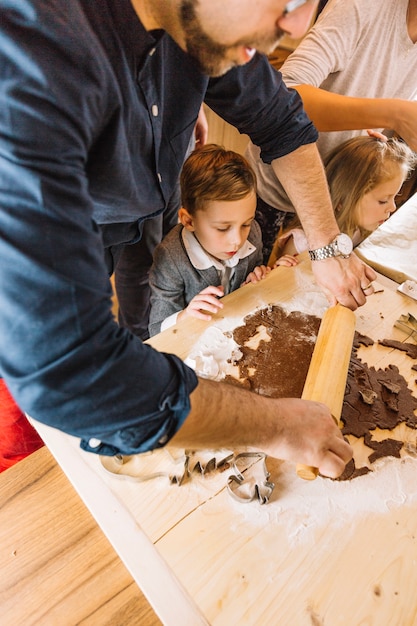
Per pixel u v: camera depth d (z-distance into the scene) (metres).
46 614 0.59
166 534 0.51
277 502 0.54
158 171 0.65
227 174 0.82
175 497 0.55
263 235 1.30
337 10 0.89
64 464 0.58
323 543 0.51
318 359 0.63
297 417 0.47
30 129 0.31
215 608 0.46
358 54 0.95
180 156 0.69
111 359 0.33
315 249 0.78
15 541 0.63
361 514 0.54
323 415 0.51
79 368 0.32
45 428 0.61
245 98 0.65
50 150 0.32
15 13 0.32
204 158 0.86
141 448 0.37
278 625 0.45
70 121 0.34
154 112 0.52
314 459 0.48
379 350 0.74
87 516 0.66
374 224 1.17
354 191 1.05
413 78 1.09
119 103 0.43
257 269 0.89
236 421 0.42
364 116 0.89
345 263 0.77
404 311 0.81
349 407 0.65
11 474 0.69
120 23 0.40
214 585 0.48
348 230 1.15
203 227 0.88
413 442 0.62
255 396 0.46
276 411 0.46
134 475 0.56
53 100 0.32
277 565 0.49
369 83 1.02
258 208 1.25
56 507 0.67
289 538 0.52
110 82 0.40
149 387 0.35
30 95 0.31
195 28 0.37
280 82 0.69
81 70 0.35
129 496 0.54
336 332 0.67
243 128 0.73
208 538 0.51
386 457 0.60
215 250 0.92
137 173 0.57
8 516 0.65
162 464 0.57
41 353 0.31
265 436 0.44
